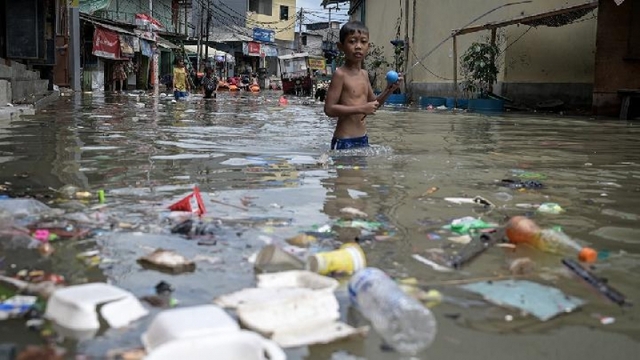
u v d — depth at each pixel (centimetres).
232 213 296
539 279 212
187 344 134
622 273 222
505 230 268
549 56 1644
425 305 185
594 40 1590
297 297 178
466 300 191
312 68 3897
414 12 2206
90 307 163
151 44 3008
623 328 174
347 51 544
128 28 2831
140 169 427
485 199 349
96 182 371
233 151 545
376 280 181
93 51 2373
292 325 166
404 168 464
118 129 743
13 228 255
